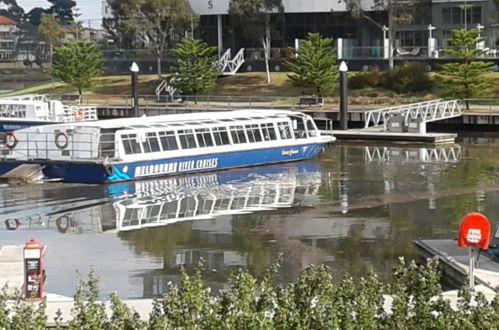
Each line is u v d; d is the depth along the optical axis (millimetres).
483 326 20594
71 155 60156
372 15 123812
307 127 71625
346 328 20547
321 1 125250
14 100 88125
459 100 94500
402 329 20688
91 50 114438
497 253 33812
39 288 28250
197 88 109938
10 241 41906
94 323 20656
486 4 117375
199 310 20875
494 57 108938
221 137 65625
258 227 44719
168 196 54188
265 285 21469
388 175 61750
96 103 107938
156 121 64812
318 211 48938
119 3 125750
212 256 38719
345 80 85562
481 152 73312
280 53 120125
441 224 45188
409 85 106312
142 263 37438
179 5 123688
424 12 118938
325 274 21750
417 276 22172
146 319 26266
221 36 130000
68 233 43594
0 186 57688
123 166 59406
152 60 126250
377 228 44281
